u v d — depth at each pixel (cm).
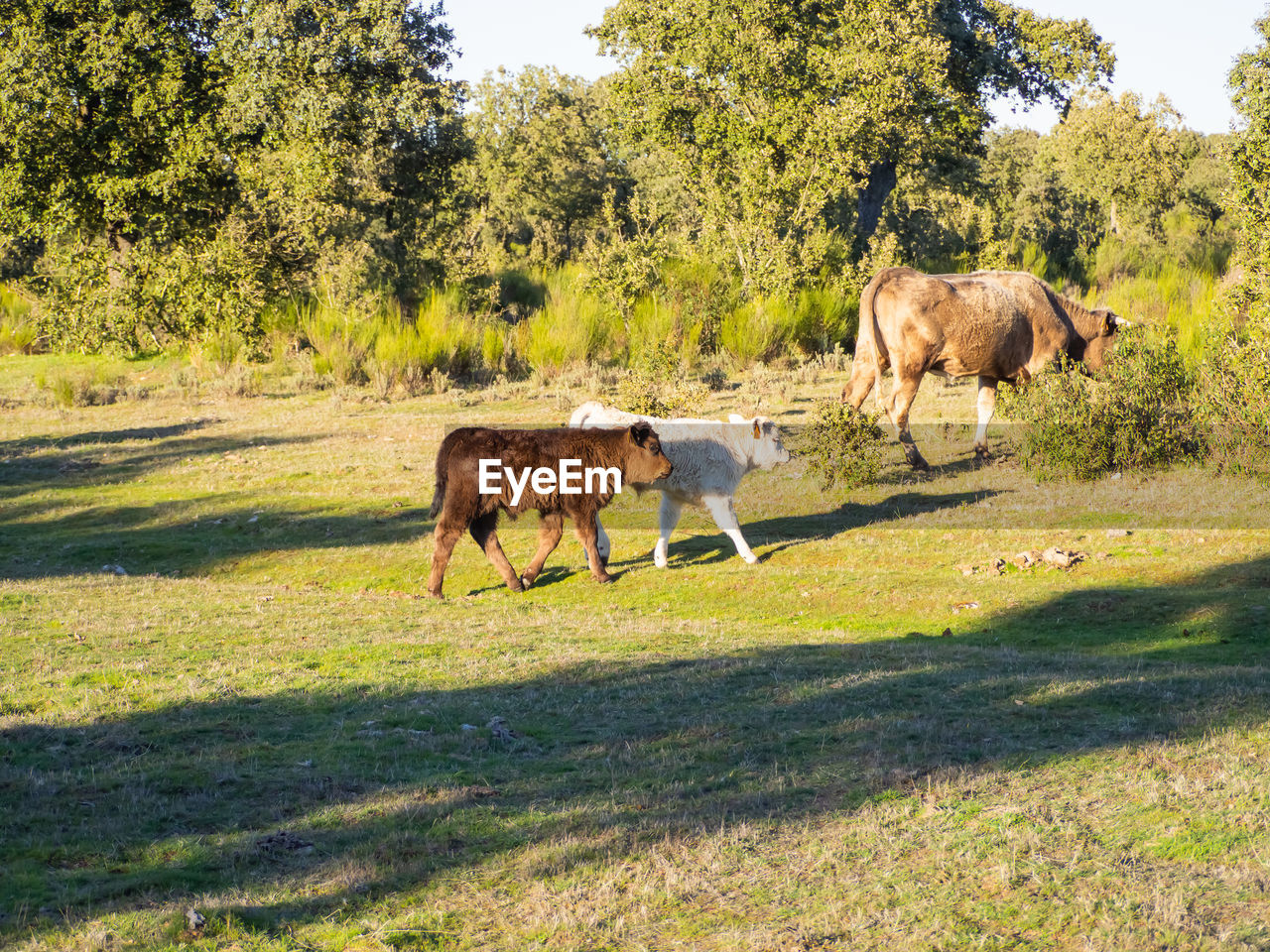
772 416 2156
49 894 424
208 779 546
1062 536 1273
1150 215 4769
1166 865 445
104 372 3092
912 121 3322
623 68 3403
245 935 394
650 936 396
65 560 1419
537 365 2892
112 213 3266
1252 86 1816
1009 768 562
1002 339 1678
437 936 396
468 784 549
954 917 405
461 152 3934
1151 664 805
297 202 3347
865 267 3234
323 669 779
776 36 3353
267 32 3150
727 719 650
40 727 618
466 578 1266
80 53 3139
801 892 428
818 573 1192
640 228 3303
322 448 2080
